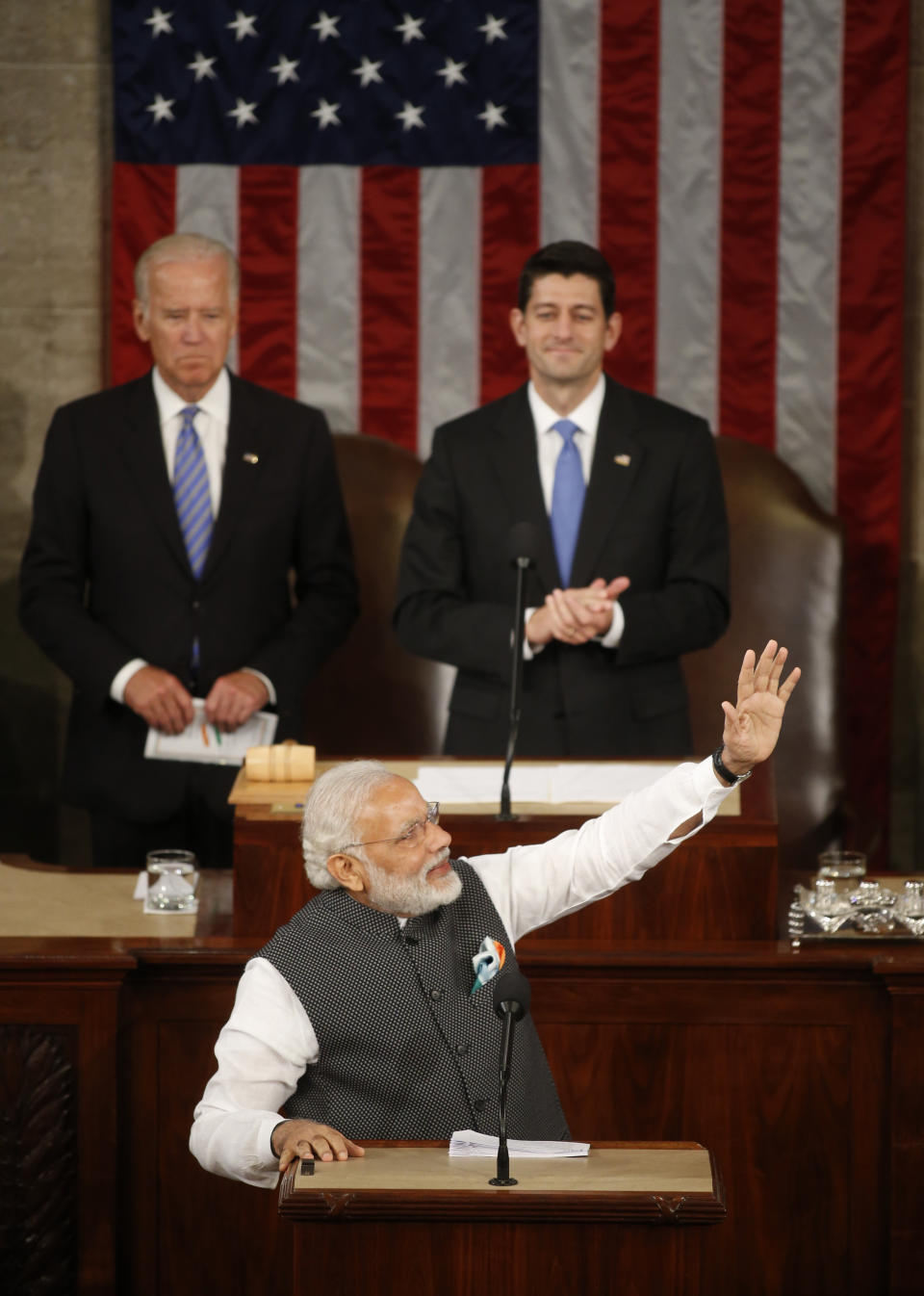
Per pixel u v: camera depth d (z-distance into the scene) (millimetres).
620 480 17969
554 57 24000
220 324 19078
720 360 24250
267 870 13211
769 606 23078
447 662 17406
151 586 18906
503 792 13438
